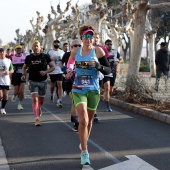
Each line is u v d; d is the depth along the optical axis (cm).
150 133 827
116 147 699
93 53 591
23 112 1140
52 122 963
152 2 2108
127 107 1191
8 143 732
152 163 596
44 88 920
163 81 1240
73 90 589
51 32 3086
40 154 651
